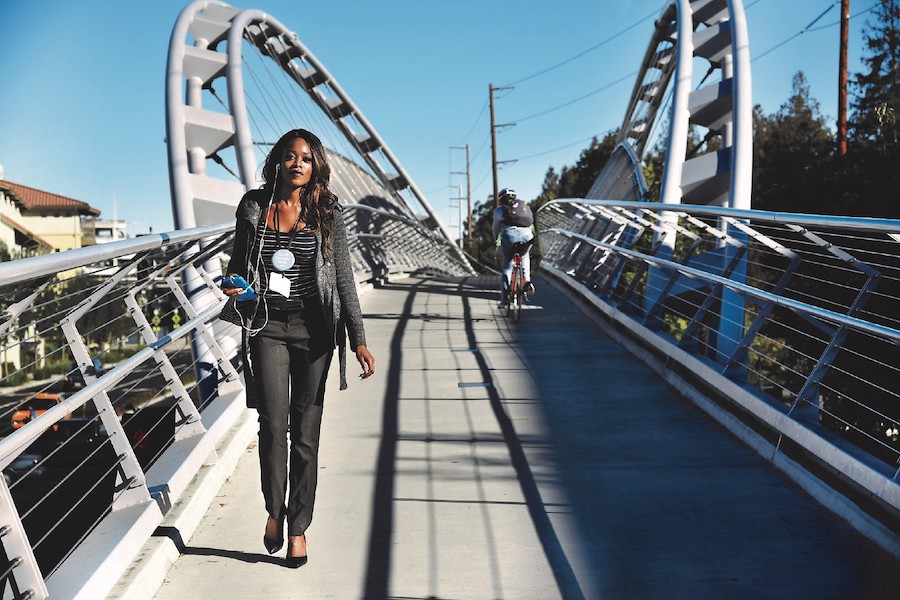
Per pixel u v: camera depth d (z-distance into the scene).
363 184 22.84
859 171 12.34
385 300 14.29
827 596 2.94
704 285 8.16
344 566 3.31
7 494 2.46
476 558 3.38
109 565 2.84
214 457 4.39
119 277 3.62
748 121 10.62
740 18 11.01
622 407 6.07
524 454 4.91
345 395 6.62
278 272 3.13
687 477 4.41
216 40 12.20
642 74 20.59
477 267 61.03
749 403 5.05
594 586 3.08
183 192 10.44
